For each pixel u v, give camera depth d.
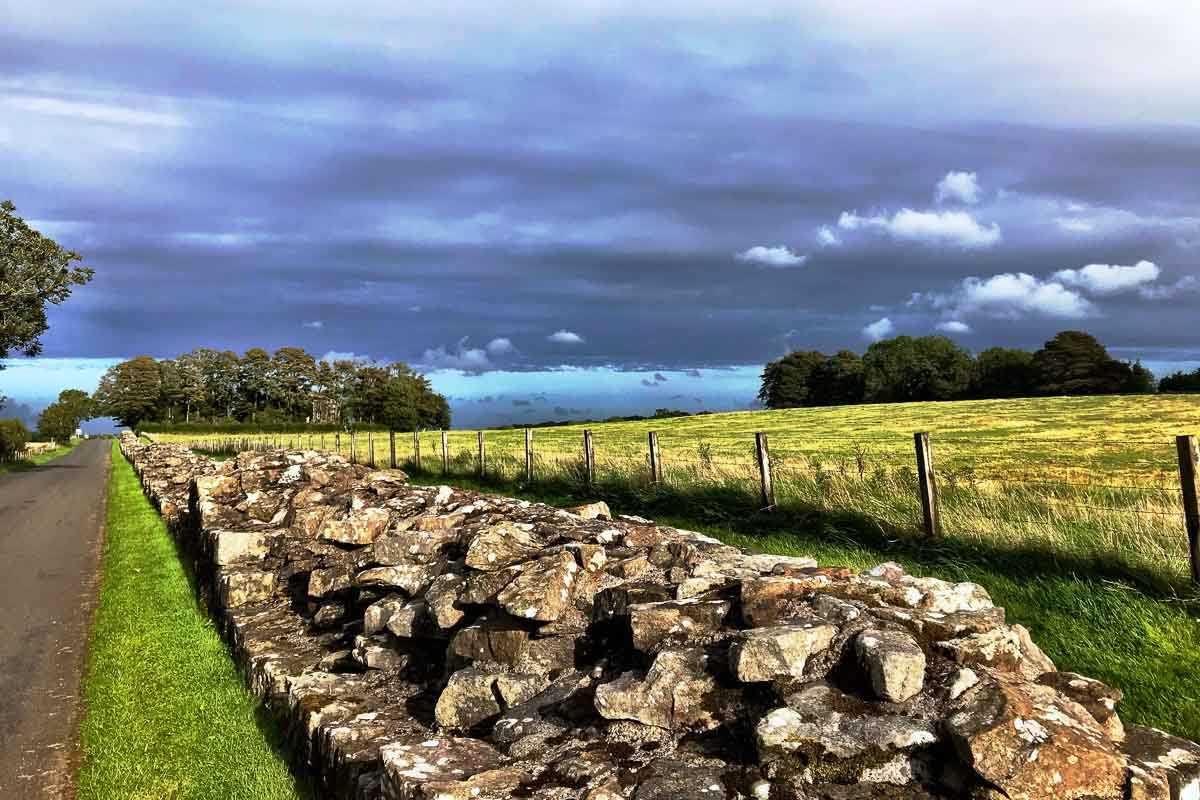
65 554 14.33
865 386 111.88
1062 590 7.21
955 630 3.74
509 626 4.64
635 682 3.75
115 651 7.75
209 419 160.75
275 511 9.68
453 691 4.34
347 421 145.88
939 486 11.74
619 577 5.02
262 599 7.82
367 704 4.87
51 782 5.22
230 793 4.66
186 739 5.49
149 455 28.27
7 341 39.88
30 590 11.22
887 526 10.05
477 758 3.68
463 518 7.06
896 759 3.05
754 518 11.53
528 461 18.47
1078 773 2.88
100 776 5.11
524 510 6.94
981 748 2.85
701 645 3.94
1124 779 2.95
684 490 13.41
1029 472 20.05
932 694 3.29
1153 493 11.59
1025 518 9.56
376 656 5.50
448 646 4.89
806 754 3.11
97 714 6.19
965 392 106.88
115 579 11.34
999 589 7.60
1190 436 7.29
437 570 5.91
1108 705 3.57
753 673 3.47
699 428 56.12
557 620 4.62
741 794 3.09
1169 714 4.99
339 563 7.05
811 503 11.29
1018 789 2.79
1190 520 7.26
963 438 38.88
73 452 72.88
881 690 3.27
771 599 3.96
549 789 3.30
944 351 108.88
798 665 3.46
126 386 159.38
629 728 3.65
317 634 6.65
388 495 8.76
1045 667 3.96
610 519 7.17
